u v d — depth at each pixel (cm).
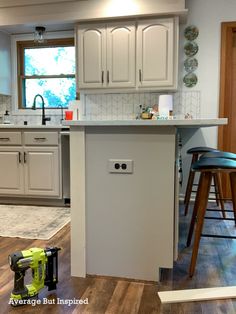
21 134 338
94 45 341
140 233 170
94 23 339
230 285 164
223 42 340
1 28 375
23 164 341
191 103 352
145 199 167
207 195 171
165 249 167
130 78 337
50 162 335
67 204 342
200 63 347
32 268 153
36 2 344
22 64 411
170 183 163
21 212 313
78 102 375
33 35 397
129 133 166
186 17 332
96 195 173
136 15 321
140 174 167
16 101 411
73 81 400
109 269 175
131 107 369
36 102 411
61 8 338
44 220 284
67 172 335
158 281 168
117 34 335
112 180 171
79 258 175
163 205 165
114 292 158
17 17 352
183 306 146
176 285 165
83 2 332
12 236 240
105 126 168
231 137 355
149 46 329
